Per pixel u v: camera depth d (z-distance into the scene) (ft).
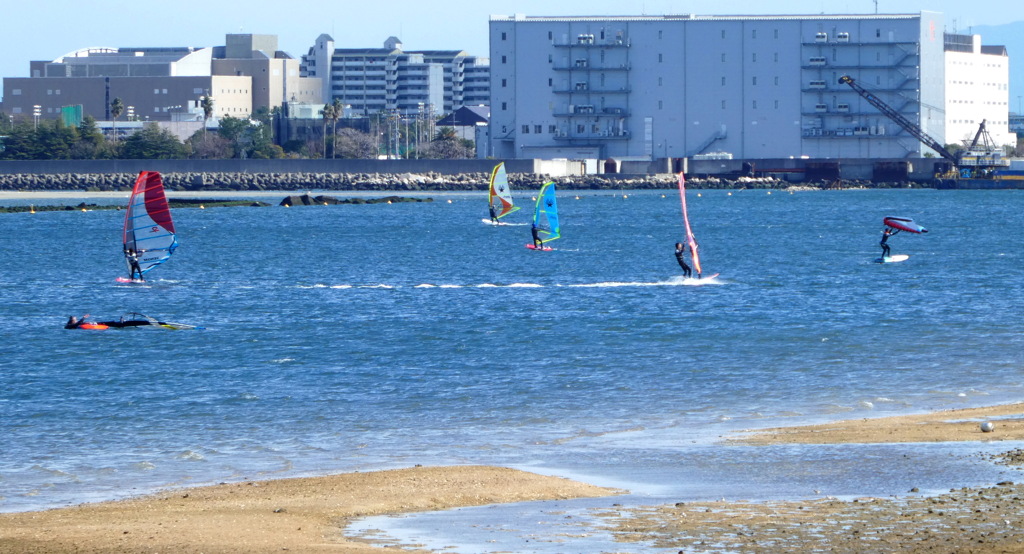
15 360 319.68
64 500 178.50
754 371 293.02
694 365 303.07
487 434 225.97
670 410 246.68
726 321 390.63
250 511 164.86
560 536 149.79
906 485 172.04
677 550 142.00
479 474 185.98
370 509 165.78
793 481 177.99
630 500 168.96
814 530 148.15
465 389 272.92
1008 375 283.59
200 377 292.61
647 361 310.45
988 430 209.77
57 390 275.80
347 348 339.36
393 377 290.56
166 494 180.55
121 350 337.11
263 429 232.12
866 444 202.90
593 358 317.01
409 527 155.84
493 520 158.71
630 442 214.90
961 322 383.65
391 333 369.71
